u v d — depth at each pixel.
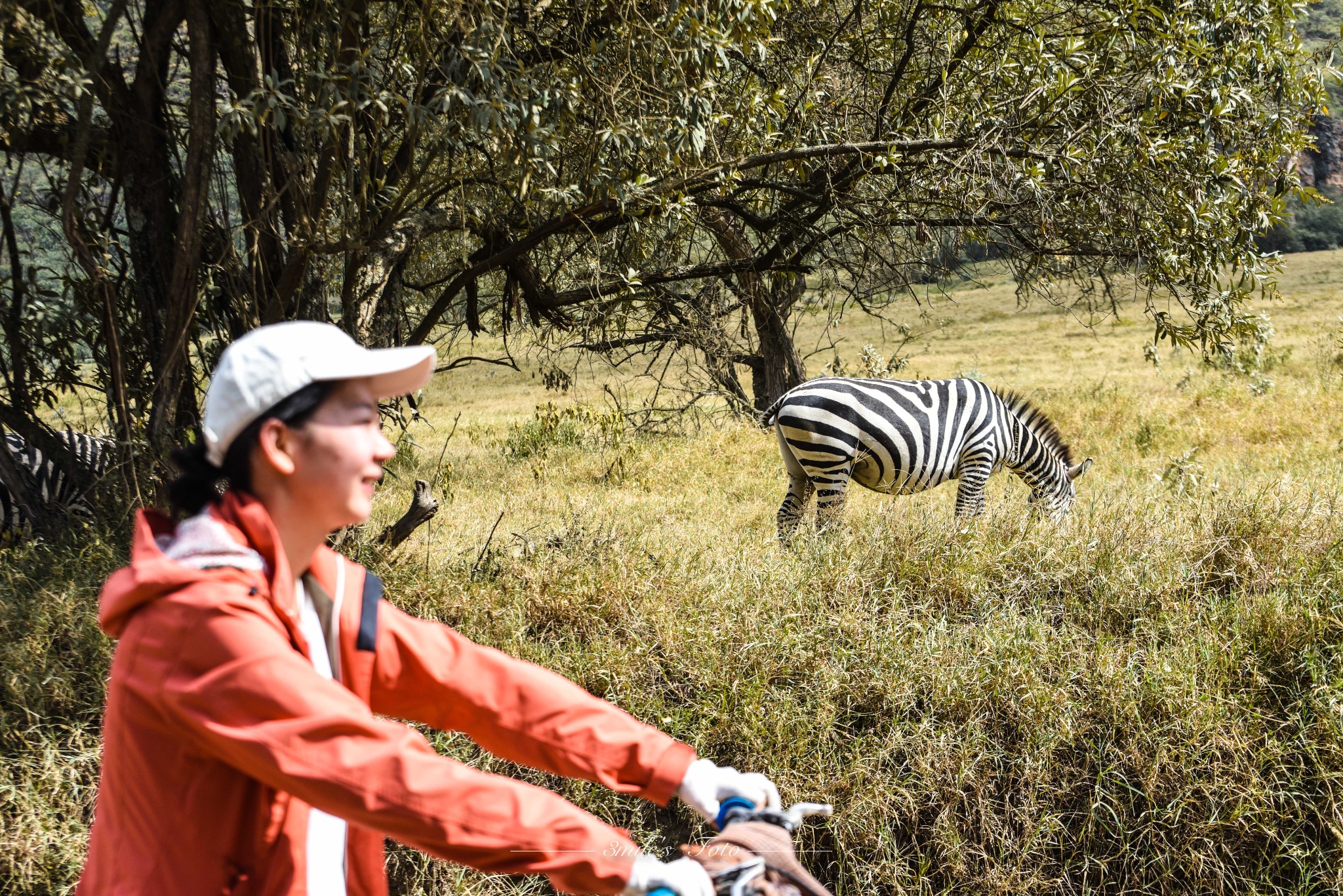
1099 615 3.92
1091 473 9.07
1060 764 3.21
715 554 4.85
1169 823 3.01
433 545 5.77
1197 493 6.14
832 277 8.62
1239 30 6.62
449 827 1.21
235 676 1.23
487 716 1.53
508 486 9.81
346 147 5.18
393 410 9.89
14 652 3.57
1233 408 12.01
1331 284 42.69
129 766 1.32
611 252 8.11
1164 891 2.94
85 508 5.59
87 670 3.63
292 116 4.54
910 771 3.24
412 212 6.18
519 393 24.86
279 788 1.23
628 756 1.49
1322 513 4.48
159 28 5.43
